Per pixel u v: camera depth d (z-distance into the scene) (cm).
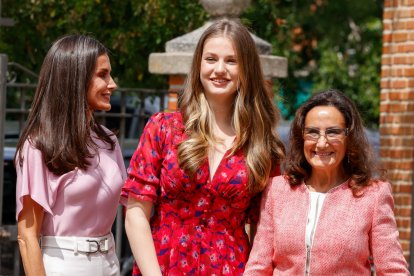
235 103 545
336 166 530
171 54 909
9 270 895
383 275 518
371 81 1900
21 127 851
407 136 1027
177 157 530
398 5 1034
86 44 558
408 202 1023
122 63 1241
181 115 544
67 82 551
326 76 1881
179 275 528
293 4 1864
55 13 1226
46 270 545
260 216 537
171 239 532
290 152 539
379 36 1948
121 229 887
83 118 550
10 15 1238
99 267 553
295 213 526
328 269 514
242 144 538
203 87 547
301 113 535
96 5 1225
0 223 820
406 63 1028
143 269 528
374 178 531
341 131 525
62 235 547
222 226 534
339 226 517
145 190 533
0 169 817
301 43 1872
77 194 545
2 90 812
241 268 534
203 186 531
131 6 1225
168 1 1211
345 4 1948
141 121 905
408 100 1027
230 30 541
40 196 538
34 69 1253
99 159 559
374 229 520
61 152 541
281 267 526
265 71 915
